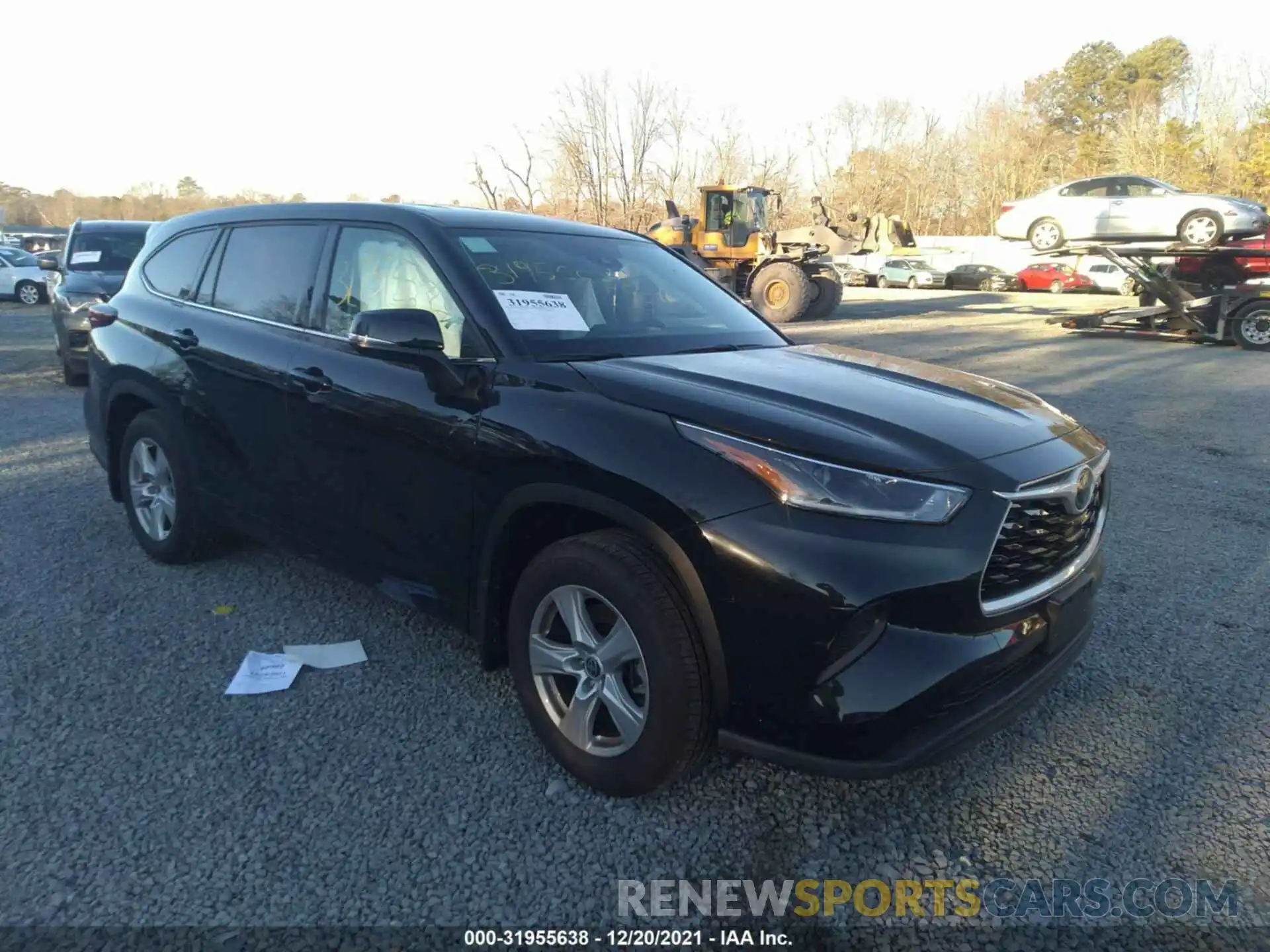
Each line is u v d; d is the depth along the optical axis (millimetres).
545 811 2693
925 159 63875
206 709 3189
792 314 19078
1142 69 68375
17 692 3275
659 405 2635
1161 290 15227
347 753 2953
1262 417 8828
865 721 2281
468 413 2949
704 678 2477
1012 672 2576
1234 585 4539
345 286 3580
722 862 2518
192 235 4512
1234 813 2754
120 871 2398
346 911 2295
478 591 2977
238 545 4711
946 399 2912
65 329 9617
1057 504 2605
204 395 3979
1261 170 41844
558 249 3688
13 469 6293
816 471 2361
